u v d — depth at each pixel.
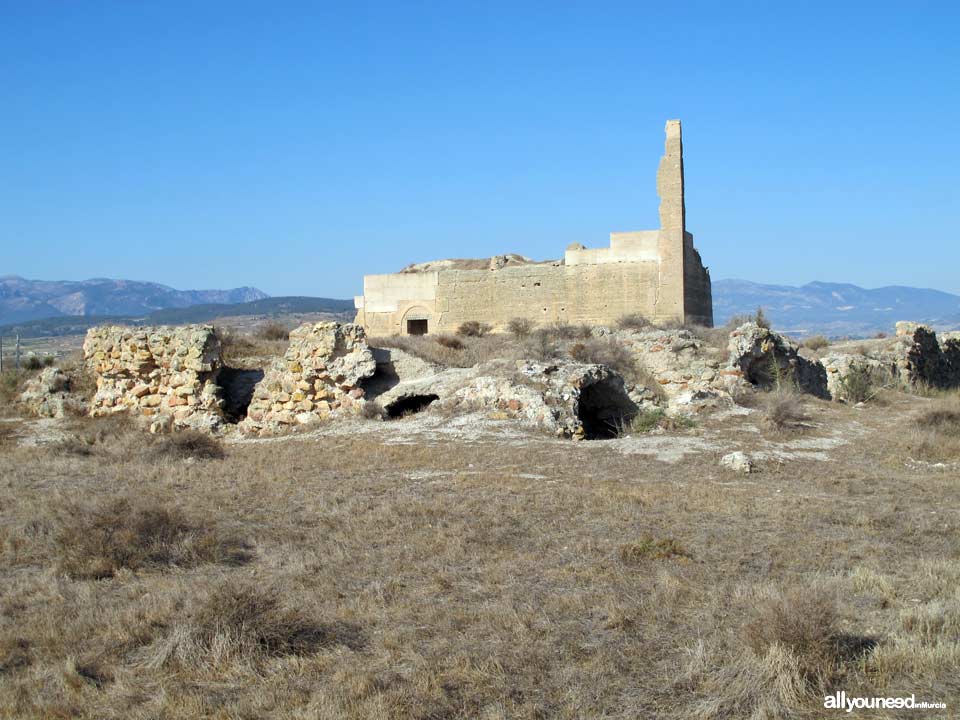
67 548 12.34
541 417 23.05
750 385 27.89
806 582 10.51
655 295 49.66
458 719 7.36
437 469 19.00
